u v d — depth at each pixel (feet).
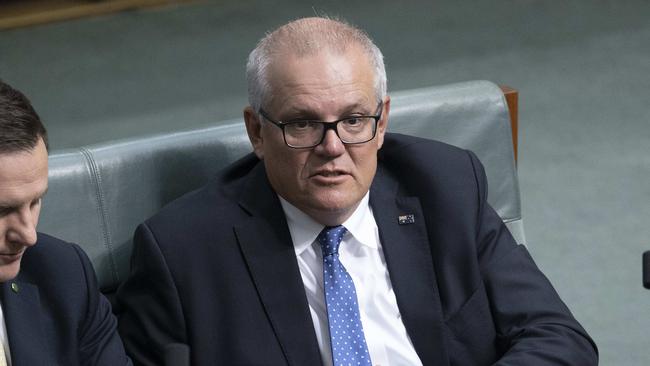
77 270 19.54
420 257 21.91
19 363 18.17
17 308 18.53
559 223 40.68
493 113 25.09
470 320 21.72
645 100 52.26
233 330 20.67
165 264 20.66
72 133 51.57
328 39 20.04
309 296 21.36
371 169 20.43
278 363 20.65
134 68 60.18
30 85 58.34
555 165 45.50
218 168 23.06
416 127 24.50
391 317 21.58
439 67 58.29
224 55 61.41
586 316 34.94
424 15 67.31
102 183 21.95
